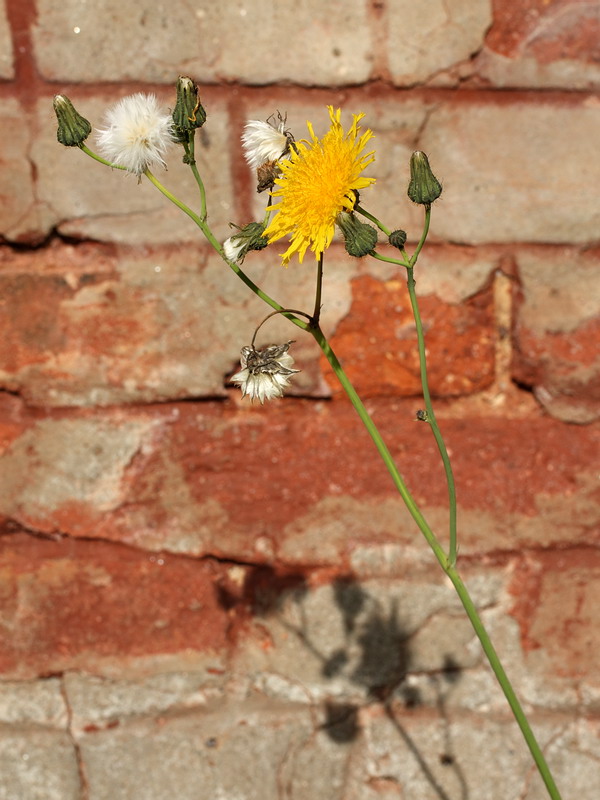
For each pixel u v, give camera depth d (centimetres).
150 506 89
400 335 88
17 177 86
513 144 86
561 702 90
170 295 87
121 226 87
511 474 88
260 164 73
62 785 91
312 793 90
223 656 90
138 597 90
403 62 85
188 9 84
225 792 90
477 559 89
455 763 90
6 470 89
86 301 87
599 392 88
